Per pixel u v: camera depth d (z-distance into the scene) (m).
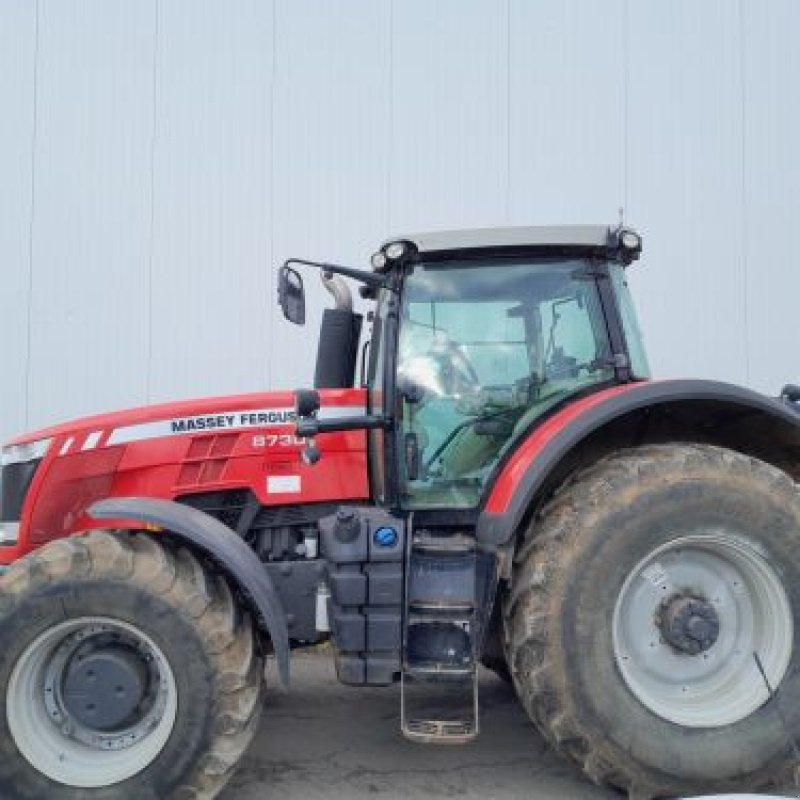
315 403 2.93
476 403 3.11
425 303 3.12
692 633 2.65
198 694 2.47
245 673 2.52
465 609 2.68
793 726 2.58
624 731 2.53
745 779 2.56
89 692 2.54
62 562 2.52
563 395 3.10
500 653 3.41
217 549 2.57
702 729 2.57
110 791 2.45
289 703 3.76
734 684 2.69
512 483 2.79
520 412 3.12
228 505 3.18
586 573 2.58
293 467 3.16
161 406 3.27
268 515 3.18
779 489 2.66
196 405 3.21
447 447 3.10
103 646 2.60
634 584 2.71
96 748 2.56
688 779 2.54
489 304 3.13
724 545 2.67
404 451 3.06
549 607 2.59
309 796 2.75
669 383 2.79
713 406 2.89
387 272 3.16
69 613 2.49
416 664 2.67
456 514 3.04
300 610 2.98
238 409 3.20
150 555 2.56
